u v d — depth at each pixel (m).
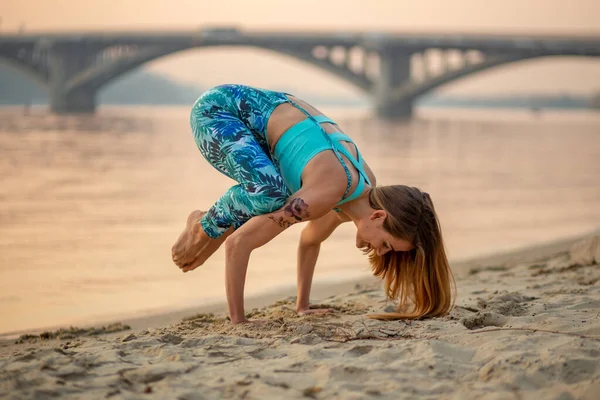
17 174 14.48
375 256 3.05
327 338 2.71
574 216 9.81
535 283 4.14
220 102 2.99
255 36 86.19
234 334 2.82
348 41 85.56
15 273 5.30
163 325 3.68
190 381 2.11
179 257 3.10
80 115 72.81
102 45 86.44
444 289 3.03
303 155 2.87
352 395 1.96
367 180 3.02
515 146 30.41
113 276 5.25
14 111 81.75
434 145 30.30
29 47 86.75
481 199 11.85
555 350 2.31
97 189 12.13
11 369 2.21
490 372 2.15
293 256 6.19
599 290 3.64
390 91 86.75
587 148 29.58
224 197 2.94
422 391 2.02
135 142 28.41
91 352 2.51
